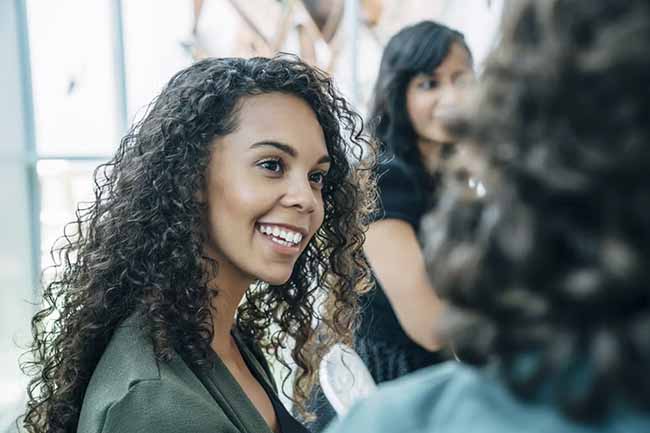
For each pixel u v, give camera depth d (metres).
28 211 3.95
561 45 0.41
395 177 1.51
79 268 1.13
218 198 1.08
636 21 0.39
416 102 1.53
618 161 0.39
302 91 1.11
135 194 1.08
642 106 0.39
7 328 3.73
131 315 1.05
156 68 4.11
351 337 1.39
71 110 4.02
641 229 0.39
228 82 1.08
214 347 1.12
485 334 0.44
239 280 1.13
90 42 4.02
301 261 1.32
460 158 0.47
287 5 4.13
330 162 1.20
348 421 0.50
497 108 0.44
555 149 0.41
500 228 0.43
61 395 1.09
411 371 1.51
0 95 3.89
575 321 0.41
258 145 1.06
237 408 1.05
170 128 1.07
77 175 4.03
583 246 0.40
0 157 3.83
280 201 1.07
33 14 3.94
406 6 4.09
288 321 1.34
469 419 0.45
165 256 1.06
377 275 1.51
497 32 0.45
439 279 0.46
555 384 0.42
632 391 0.40
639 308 0.40
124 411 0.93
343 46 4.16
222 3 4.11
